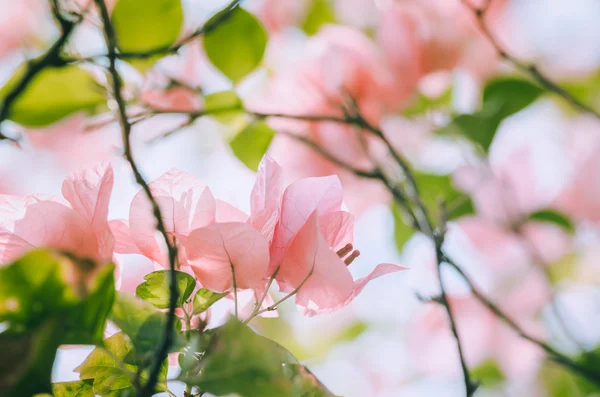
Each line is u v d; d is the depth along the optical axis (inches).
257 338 19.6
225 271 20.9
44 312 19.3
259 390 19.4
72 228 20.7
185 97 27.3
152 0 25.2
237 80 27.6
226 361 19.5
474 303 39.7
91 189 20.7
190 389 20.2
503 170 37.1
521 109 29.8
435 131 30.2
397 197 26.8
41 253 19.1
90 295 19.4
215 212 21.1
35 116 24.6
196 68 31.4
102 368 20.9
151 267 23.4
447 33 29.5
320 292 21.2
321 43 29.4
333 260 20.8
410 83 29.3
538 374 38.8
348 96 28.5
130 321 20.2
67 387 20.9
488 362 40.1
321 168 29.5
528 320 39.4
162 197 21.0
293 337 43.2
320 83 29.0
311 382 19.9
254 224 21.1
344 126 29.2
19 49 31.7
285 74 29.3
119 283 21.3
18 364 19.1
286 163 29.5
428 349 40.8
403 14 29.3
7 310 19.2
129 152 21.0
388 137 31.0
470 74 32.6
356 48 29.1
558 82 40.3
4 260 20.6
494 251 39.2
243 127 28.4
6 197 20.8
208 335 20.5
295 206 21.3
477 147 30.3
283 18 37.1
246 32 27.3
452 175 32.6
